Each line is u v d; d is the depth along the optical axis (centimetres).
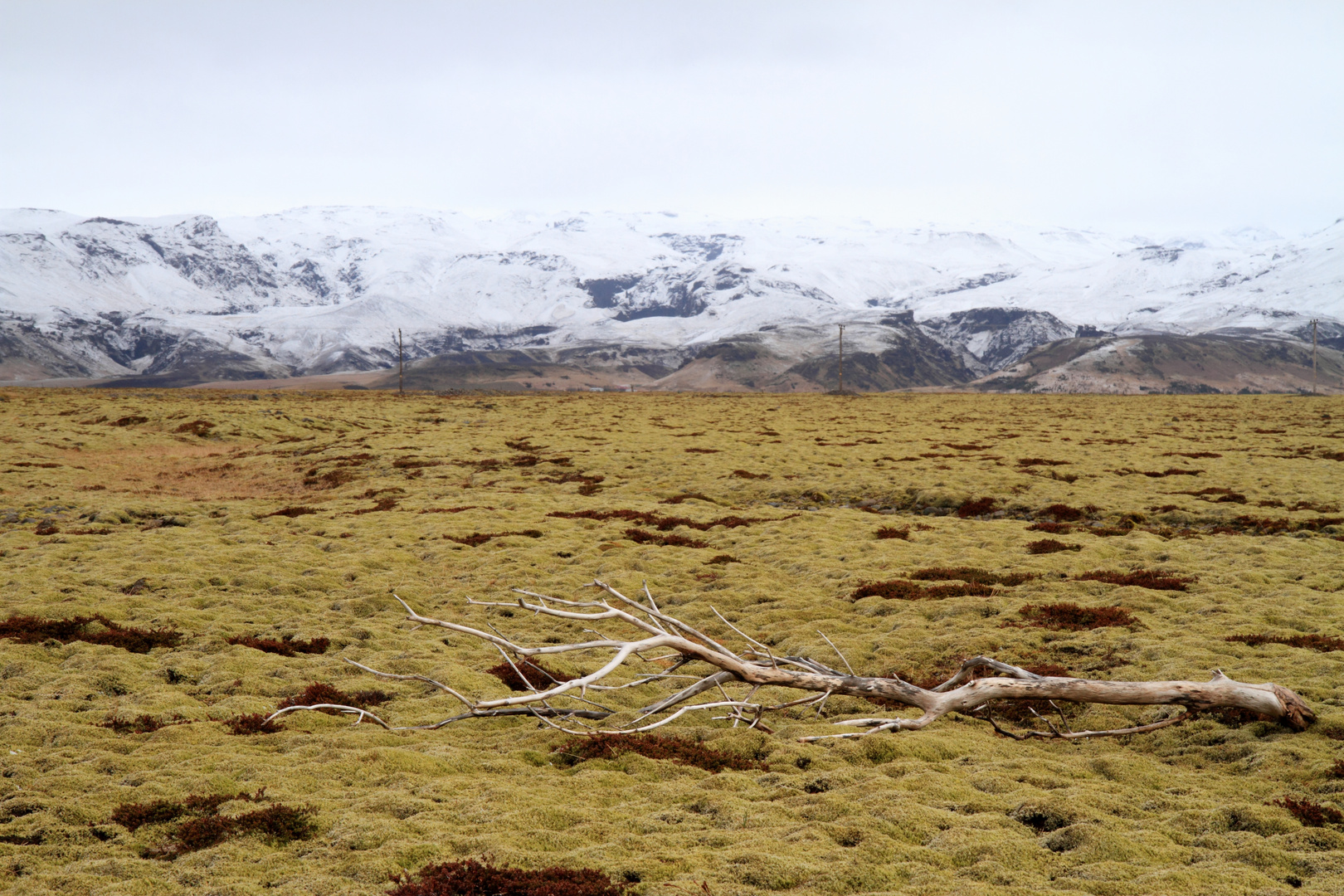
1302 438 6203
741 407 10525
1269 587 2202
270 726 1369
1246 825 992
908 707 1498
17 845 951
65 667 1638
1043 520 3462
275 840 975
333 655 1769
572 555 2772
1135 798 1095
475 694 1554
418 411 9325
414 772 1201
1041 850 940
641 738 1341
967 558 2603
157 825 1005
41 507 3628
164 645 1791
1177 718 1188
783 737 1380
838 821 1020
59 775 1136
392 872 883
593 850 944
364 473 4909
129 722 1361
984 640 1792
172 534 3019
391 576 2455
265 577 2366
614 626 2008
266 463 5484
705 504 3828
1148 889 841
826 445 5978
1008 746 1326
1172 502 3591
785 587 2333
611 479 4556
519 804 1075
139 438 6431
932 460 5088
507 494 4109
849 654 1745
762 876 870
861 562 2592
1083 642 1745
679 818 1043
